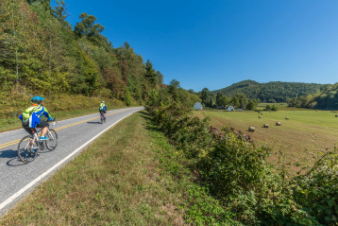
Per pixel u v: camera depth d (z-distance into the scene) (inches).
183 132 302.7
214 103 5270.7
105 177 130.9
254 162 139.6
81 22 2377.0
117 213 94.2
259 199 117.8
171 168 177.9
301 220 88.0
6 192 102.2
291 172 133.3
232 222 107.1
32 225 79.7
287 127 976.9
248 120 1389.0
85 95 1079.6
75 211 90.7
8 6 507.8
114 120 504.4
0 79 479.2
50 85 674.2
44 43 722.8
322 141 583.5
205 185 155.0
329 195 92.0
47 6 1715.1
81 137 263.7
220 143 186.1
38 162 154.3
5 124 346.3
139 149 220.5
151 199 116.4
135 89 2198.6
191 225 99.6
